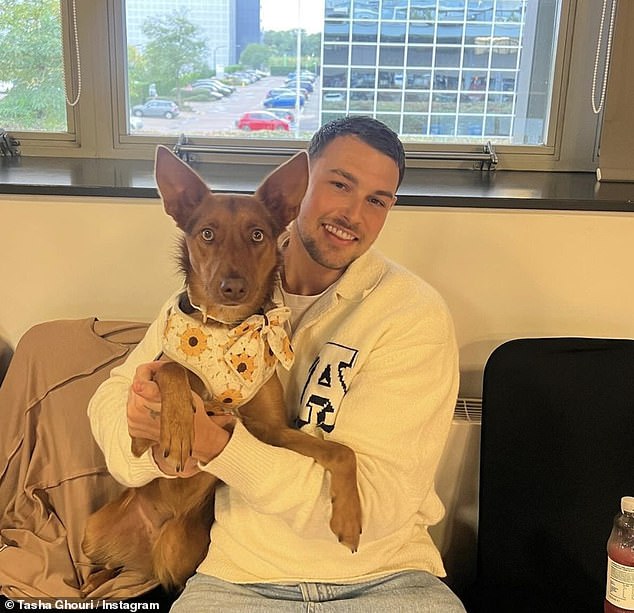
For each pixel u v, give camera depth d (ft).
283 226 3.79
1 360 5.89
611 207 5.62
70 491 4.99
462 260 5.74
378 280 4.29
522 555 5.06
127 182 5.81
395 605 3.96
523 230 5.69
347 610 3.92
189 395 3.56
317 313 4.26
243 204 3.65
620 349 5.15
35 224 5.69
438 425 4.14
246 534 4.18
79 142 6.88
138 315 5.86
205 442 3.62
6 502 5.09
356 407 3.99
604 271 5.76
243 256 3.59
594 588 4.98
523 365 5.08
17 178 5.86
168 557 4.38
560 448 5.05
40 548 4.76
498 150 6.93
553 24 6.77
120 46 6.66
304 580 4.10
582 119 6.86
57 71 6.77
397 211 5.65
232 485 3.81
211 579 4.20
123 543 4.56
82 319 5.50
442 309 4.23
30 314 5.86
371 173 4.08
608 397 5.06
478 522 5.34
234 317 3.72
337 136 4.13
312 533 3.90
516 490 5.07
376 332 4.09
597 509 5.00
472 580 5.66
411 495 4.01
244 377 3.73
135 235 5.70
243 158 6.74
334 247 4.19
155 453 3.86
